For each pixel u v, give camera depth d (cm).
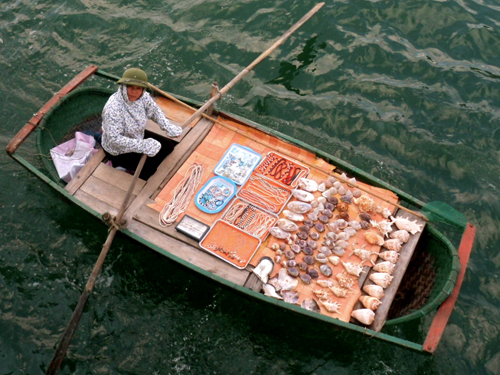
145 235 527
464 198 670
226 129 621
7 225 616
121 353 526
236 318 553
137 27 855
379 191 581
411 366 529
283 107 760
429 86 786
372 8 884
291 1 892
